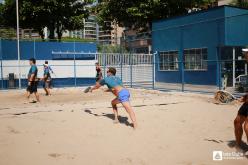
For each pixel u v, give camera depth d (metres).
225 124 8.99
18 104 14.17
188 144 6.98
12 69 24.62
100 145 6.98
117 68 27.45
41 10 32.31
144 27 34.06
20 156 6.21
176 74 25.14
